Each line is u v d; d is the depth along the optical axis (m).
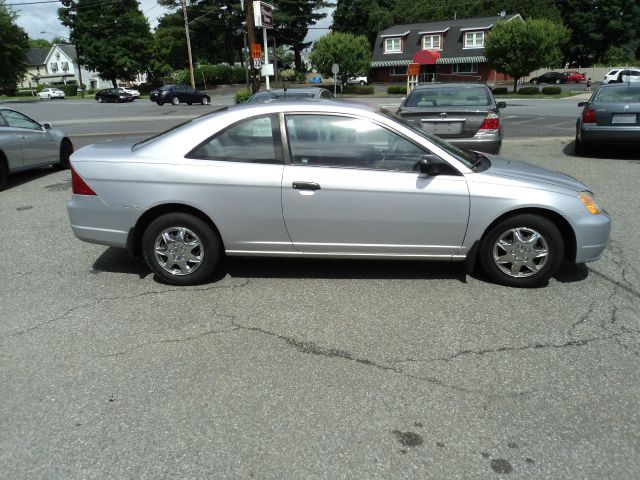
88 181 4.57
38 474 2.55
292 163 4.43
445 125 8.43
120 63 63.72
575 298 4.42
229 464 2.60
